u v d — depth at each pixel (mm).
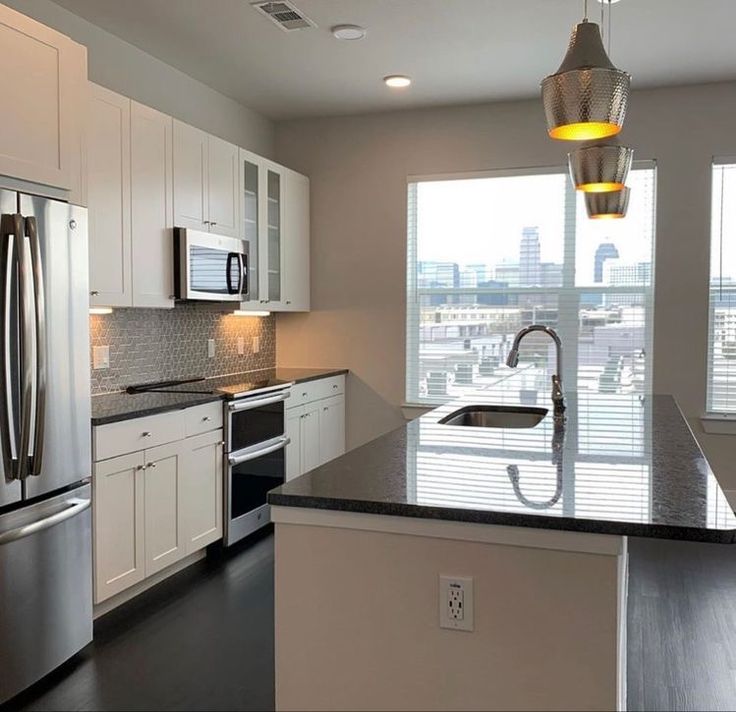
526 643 1592
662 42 3988
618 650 1572
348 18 3664
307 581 1741
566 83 1804
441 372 5461
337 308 5625
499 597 1605
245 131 5273
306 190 5582
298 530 1745
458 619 1632
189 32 3861
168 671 2717
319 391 5148
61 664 2711
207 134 4234
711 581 3670
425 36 3908
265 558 3955
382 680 1697
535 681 1590
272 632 3033
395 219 5457
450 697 1650
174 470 3533
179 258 3916
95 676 2682
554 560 1565
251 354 5434
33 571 2549
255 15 3633
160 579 3615
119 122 3482
